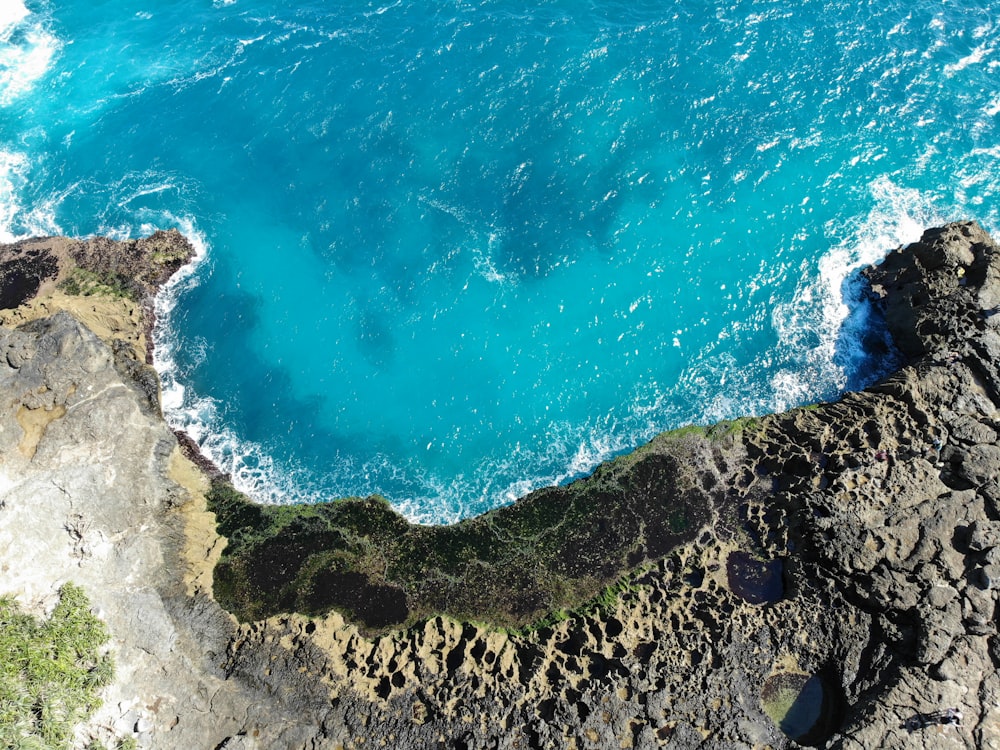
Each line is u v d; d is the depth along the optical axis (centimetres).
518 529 4828
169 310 5894
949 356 4978
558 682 4144
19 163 6669
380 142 6488
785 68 6688
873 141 6353
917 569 4250
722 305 5716
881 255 5878
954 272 5288
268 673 4259
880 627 4156
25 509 4297
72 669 3934
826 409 5069
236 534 4894
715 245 5944
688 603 4416
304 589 4650
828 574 4366
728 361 5500
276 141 6594
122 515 4534
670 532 4712
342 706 4131
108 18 7588
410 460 5228
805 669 4178
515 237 6012
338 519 4950
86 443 4628
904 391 4869
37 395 4681
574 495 4928
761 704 4088
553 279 5834
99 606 4191
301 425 5394
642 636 4312
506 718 4047
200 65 7112
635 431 5241
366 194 6269
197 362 5669
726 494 4831
